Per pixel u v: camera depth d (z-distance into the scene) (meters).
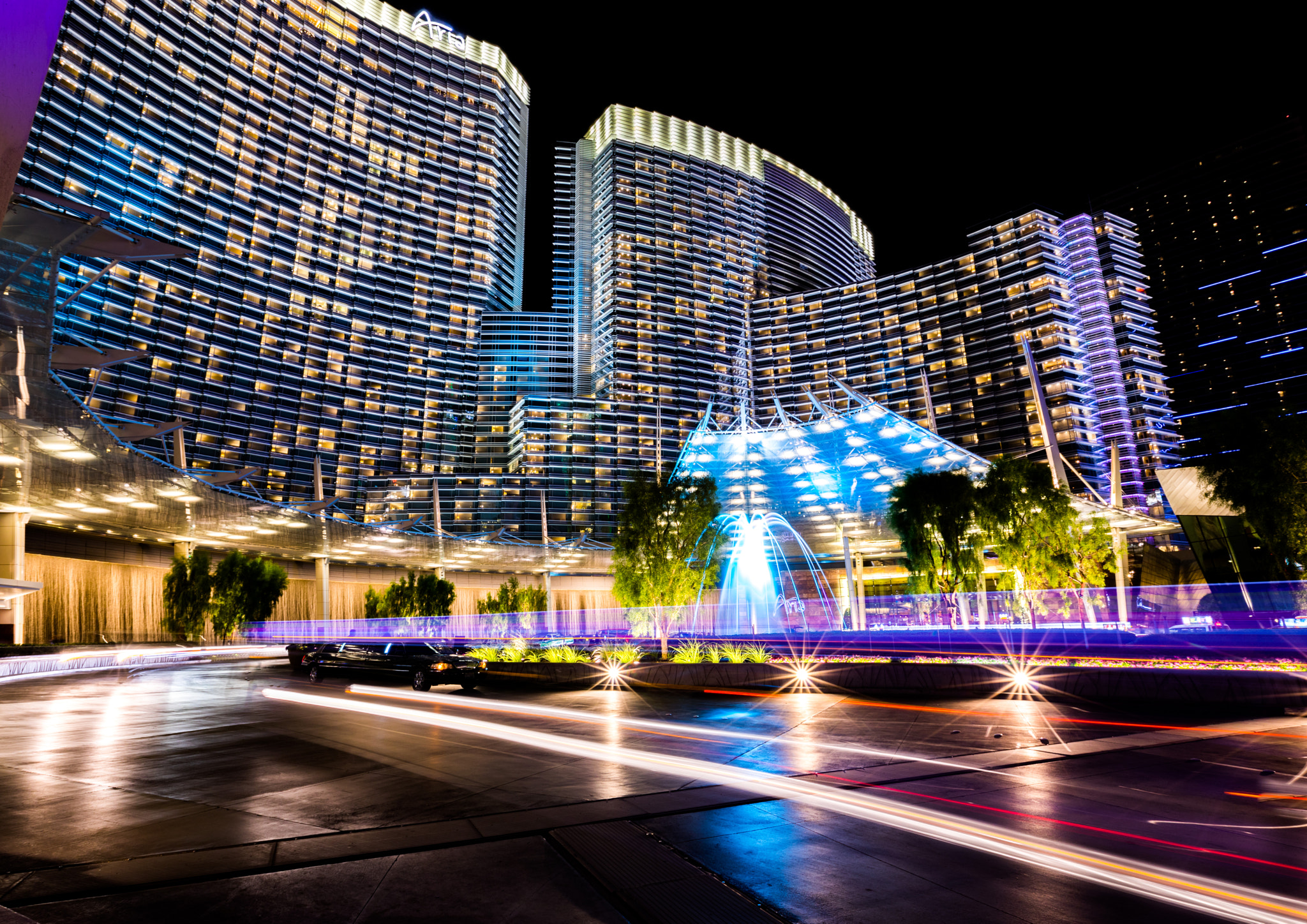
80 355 40.41
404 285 140.12
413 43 157.25
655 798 7.89
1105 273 142.75
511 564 93.31
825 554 96.06
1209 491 21.98
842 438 86.19
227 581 49.03
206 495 49.31
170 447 101.19
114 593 62.84
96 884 5.35
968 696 17.44
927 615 39.66
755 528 73.50
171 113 112.75
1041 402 71.50
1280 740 11.18
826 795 8.01
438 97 158.00
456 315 145.88
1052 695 16.48
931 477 30.11
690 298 165.88
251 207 121.75
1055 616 30.06
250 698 19.80
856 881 5.45
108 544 62.06
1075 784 8.48
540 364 149.75
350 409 124.81
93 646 35.31
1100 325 132.88
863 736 12.05
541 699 19.20
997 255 140.25
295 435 116.69
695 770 9.40
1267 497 19.84
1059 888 5.29
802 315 162.50
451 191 153.62
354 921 4.69
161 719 15.29
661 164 178.12
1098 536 30.14
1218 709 14.29
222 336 110.94
